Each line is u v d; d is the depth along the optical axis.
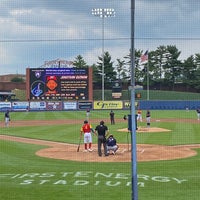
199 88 96.75
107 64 99.56
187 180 14.83
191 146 25.22
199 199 12.20
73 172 16.50
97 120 50.38
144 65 96.00
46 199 12.29
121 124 43.16
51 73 70.06
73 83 70.19
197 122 46.28
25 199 12.32
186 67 97.88
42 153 22.14
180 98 89.56
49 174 16.11
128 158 20.02
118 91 77.88
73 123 45.50
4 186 14.02
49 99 70.75
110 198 12.29
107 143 21.38
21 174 16.12
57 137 30.73
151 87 98.50
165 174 15.96
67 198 12.37
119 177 15.38
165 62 98.81
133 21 9.58
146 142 27.09
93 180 14.87
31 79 70.44
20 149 23.94
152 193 12.89
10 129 38.78
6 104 71.31
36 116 59.28
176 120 49.88
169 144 26.11
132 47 9.56
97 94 92.00
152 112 67.44
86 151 22.59
